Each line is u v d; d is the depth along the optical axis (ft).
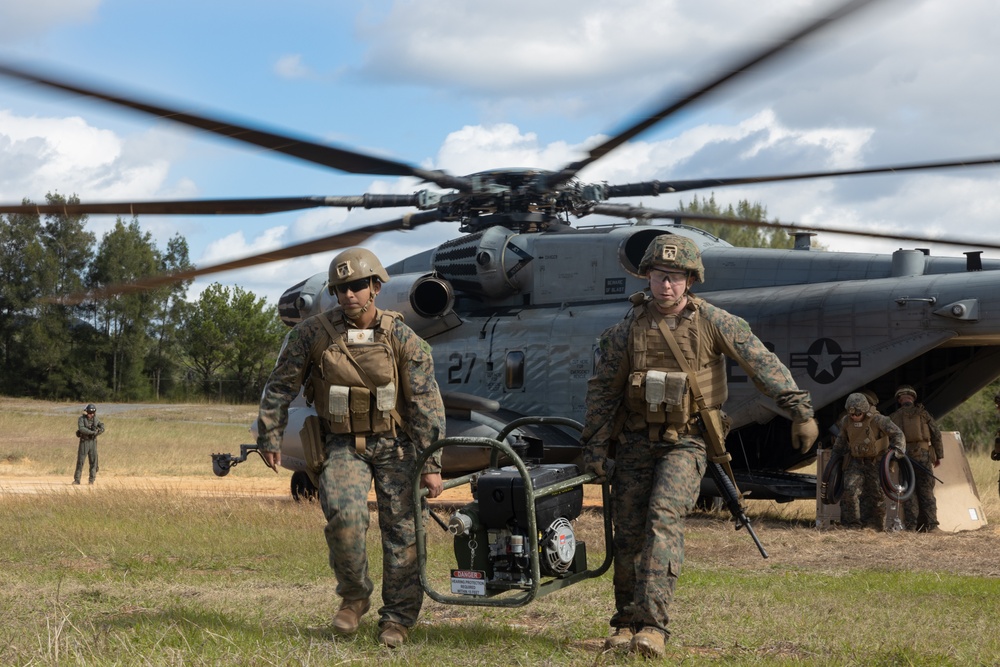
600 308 42.88
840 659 14.67
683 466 15.58
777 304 39.47
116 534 31.01
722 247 43.16
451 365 46.32
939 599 21.13
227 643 14.71
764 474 42.19
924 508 37.96
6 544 29.40
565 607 18.86
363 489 15.89
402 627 15.76
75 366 239.71
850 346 37.81
